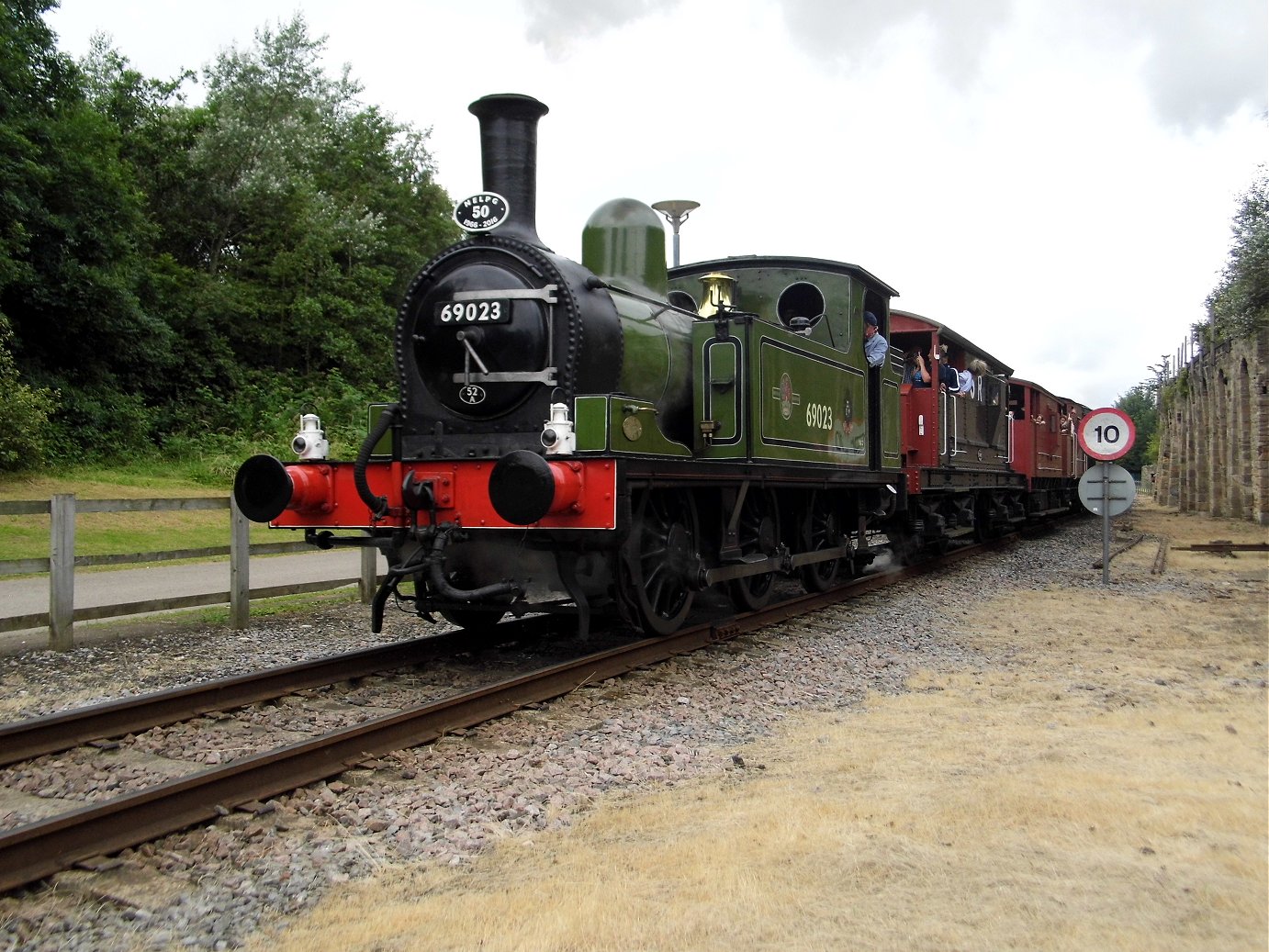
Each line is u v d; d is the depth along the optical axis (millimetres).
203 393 24203
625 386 6852
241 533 8477
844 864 3307
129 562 7832
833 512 10227
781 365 8047
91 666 6934
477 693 5250
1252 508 25156
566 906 3045
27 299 19484
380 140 34375
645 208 8031
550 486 5457
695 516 7512
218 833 3707
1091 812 3729
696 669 6641
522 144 6836
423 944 2861
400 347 6832
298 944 2889
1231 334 20625
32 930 3008
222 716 5438
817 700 5926
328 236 27891
